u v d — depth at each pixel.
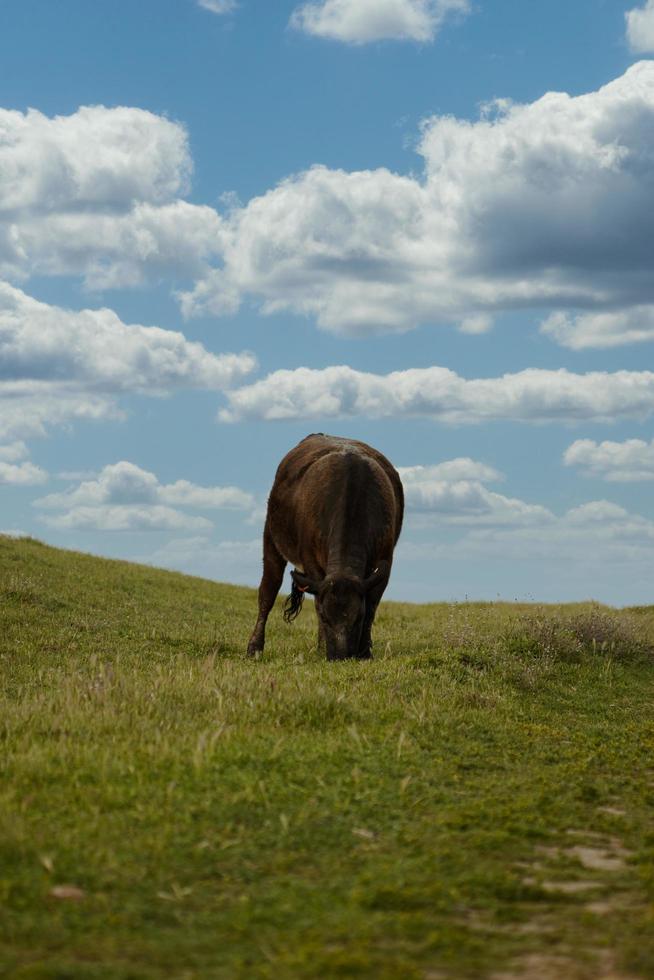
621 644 13.96
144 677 10.43
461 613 20.23
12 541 23.66
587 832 5.50
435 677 10.41
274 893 4.12
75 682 9.52
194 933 3.70
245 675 9.80
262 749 6.53
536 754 7.58
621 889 4.46
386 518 13.15
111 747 6.56
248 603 22.12
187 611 19.14
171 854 4.54
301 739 7.07
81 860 4.37
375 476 13.25
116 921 3.74
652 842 5.30
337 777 6.06
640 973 3.40
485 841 5.00
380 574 12.22
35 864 4.28
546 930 3.85
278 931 3.72
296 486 13.73
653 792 6.60
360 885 4.25
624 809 6.15
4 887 3.95
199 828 4.93
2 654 13.00
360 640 12.80
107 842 4.64
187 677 9.98
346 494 12.82
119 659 12.84
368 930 3.71
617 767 7.43
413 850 4.83
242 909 3.91
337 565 12.37
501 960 3.52
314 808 5.36
